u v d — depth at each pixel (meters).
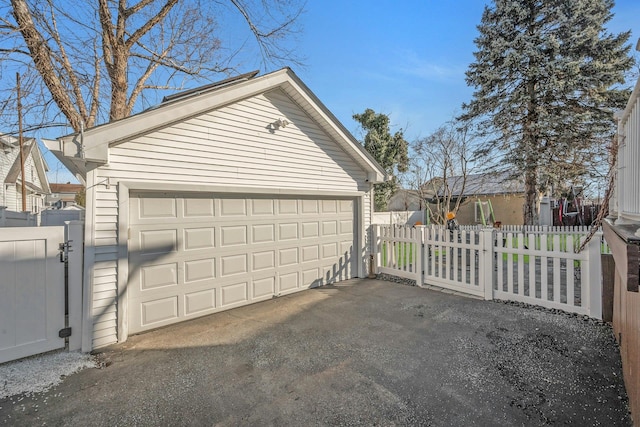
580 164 12.03
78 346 3.68
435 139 15.92
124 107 7.89
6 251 3.31
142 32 7.80
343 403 2.60
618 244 2.01
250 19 8.37
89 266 3.76
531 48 11.91
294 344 3.77
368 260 7.54
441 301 5.34
